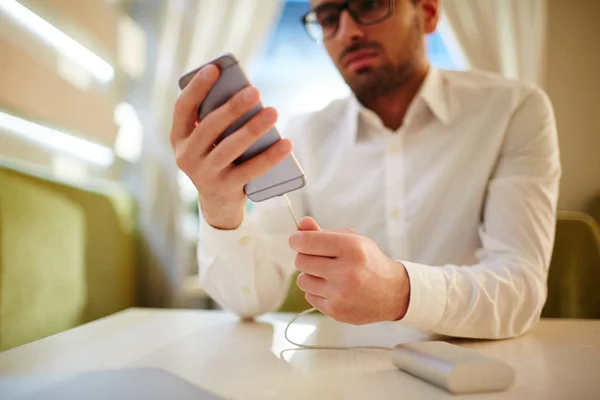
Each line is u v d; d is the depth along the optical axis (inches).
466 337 25.1
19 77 40.7
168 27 73.9
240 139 19.3
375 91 40.9
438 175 40.3
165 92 73.3
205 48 78.7
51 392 16.2
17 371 19.0
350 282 20.5
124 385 17.0
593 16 89.8
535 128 36.7
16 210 36.4
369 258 21.0
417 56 39.8
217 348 23.0
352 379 17.5
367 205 43.3
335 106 47.6
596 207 84.2
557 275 46.4
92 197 50.4
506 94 39.3
